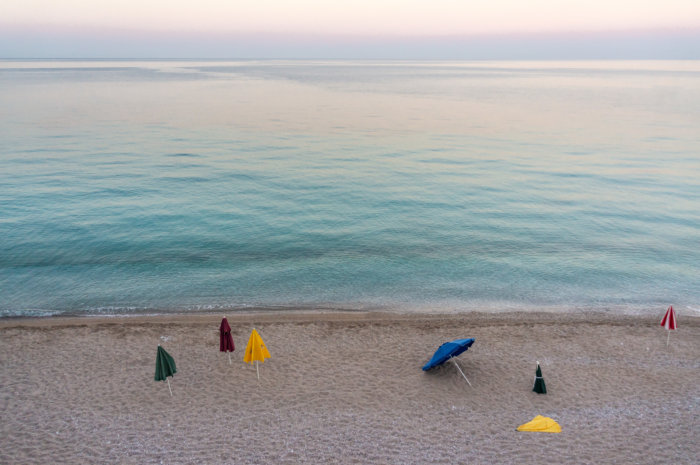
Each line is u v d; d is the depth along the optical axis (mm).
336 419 14562
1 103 118438
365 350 18859
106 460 12719
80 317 22078
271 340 19594
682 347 19234
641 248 31547
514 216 38375
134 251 30359
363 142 73562
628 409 15148
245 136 77188
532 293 25266
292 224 36094
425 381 16688
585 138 77188
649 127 88625
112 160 57094
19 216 36344
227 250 30891
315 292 25234
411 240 33125
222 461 12680
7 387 16094
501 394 15977
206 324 21094
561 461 12789
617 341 19766
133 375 16906
